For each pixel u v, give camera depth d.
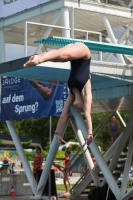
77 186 34.81
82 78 8.77
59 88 29.20
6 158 45.25
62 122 9.18
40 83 30.72
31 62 8.09
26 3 29.44
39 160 33.25
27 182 36.38
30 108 31.88
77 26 32.75
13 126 34.22
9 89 33.91
